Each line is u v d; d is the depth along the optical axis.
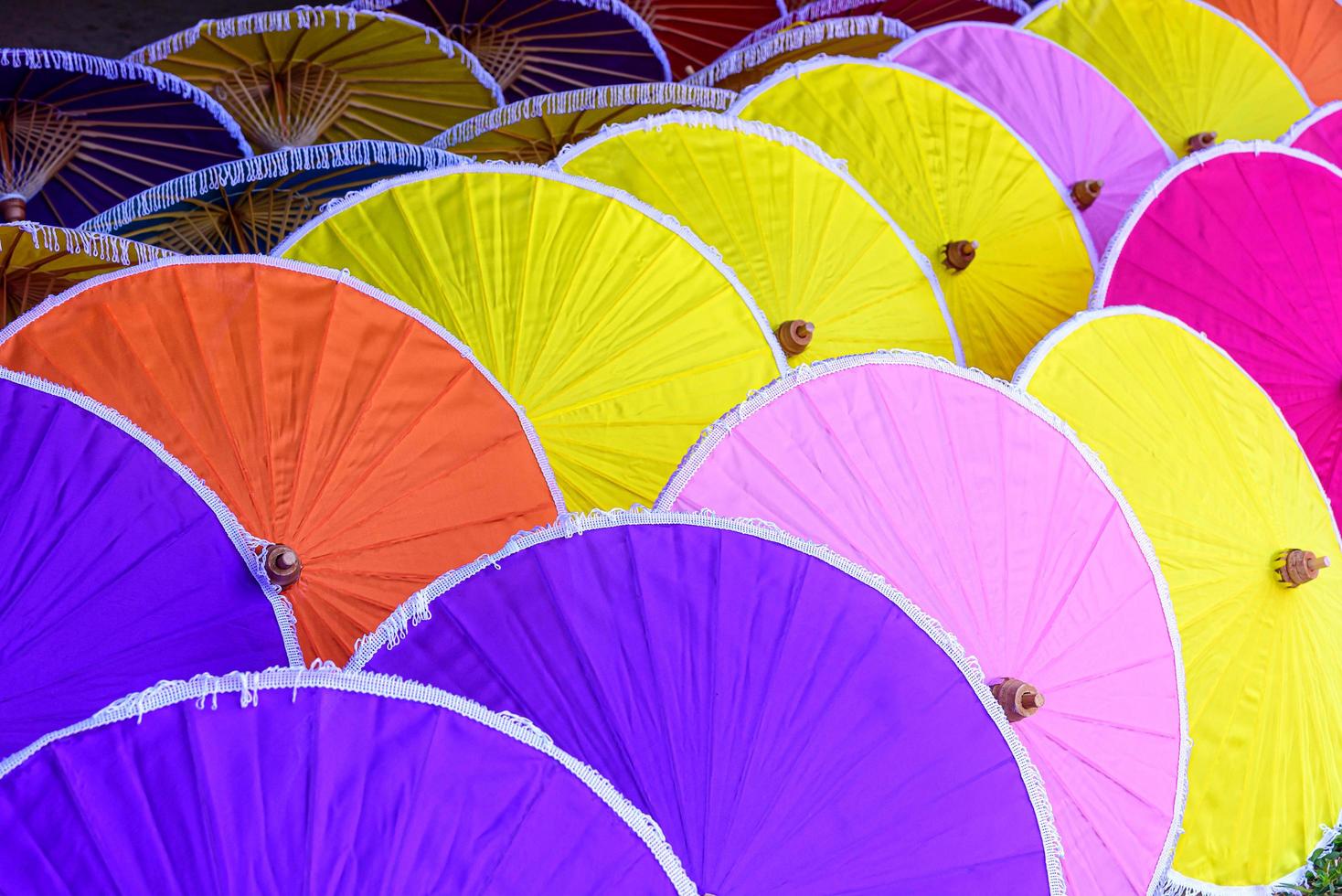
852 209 7.34
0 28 12.10
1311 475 6.56
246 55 8.50
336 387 5.38
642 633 4.21
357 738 3.34
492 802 3.36
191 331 5.32
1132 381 6.17
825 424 4.95
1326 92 12.27
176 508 4.55
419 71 8.74
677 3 11.62
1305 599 6.09
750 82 9.69
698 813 3.96
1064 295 8.10
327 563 5.03
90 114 7.64
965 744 4.33
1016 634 4.96
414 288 6.15
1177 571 5.88
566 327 6.16
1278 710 5.96
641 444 6.12
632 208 6.47
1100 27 10.95
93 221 6.57
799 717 4.18
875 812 4.12
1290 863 5.93
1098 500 5.40
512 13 9.65
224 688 3.31
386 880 3.16
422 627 4.21
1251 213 7.88
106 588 4.31
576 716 4.04
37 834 3.03
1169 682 5.34
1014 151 8.30
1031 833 4.33
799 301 6.98
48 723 4.03
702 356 6.36
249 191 7.09
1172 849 5.19
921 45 9.26
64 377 5.14
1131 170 9.55
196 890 3.02
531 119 8.04
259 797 3.18
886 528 4.89
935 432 5.13
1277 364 7.59
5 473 4.41
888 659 4.37
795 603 4.38
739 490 4.77
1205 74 10.91
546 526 4.39
